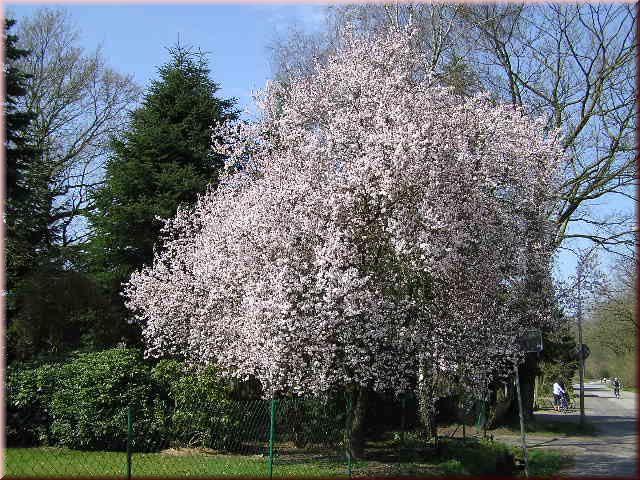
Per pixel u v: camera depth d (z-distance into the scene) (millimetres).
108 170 21078
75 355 15633
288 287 9906
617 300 24656
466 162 11375
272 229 10828
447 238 10430
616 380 45438
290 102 14359
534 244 14039
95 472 9398
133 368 12141
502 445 13836
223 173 15406
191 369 13047
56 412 11805
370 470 10445
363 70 13180
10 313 17359
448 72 20000
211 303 12281
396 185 10320
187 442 12016
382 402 15523
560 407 34625
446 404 18812
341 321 9945
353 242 10438
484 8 20781
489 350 11703
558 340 21297
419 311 10641
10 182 17141
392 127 11211
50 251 19031
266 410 11859
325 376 10188
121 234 18969
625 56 19719
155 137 20094
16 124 17375
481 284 11797
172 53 22406
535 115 20484
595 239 20109
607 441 18766
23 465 9836
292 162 12039
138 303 14789
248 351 10906
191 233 15812
